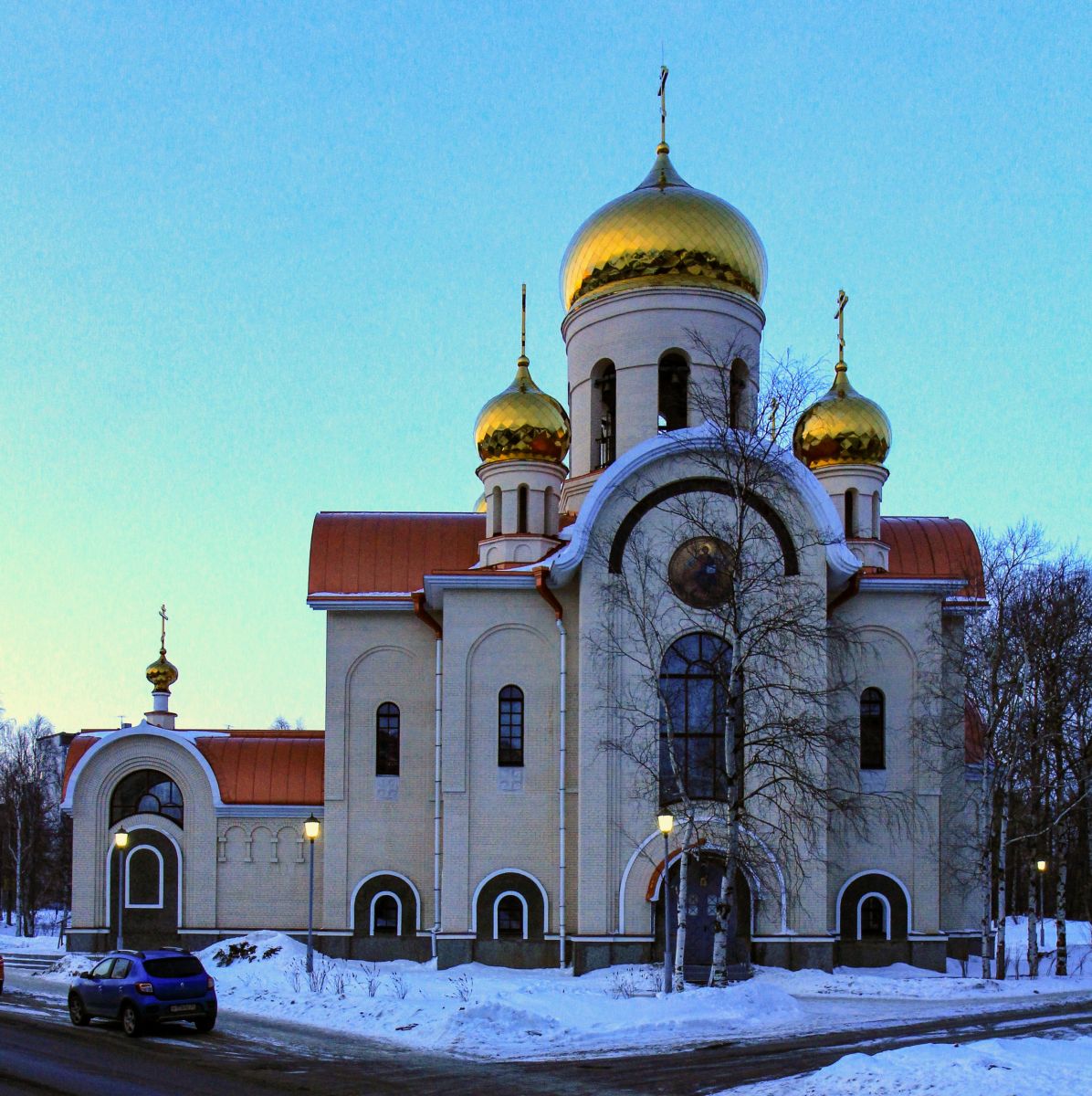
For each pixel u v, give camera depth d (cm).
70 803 4025
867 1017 2470
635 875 3375
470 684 3638
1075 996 2873
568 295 4222
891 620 3675
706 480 3506
